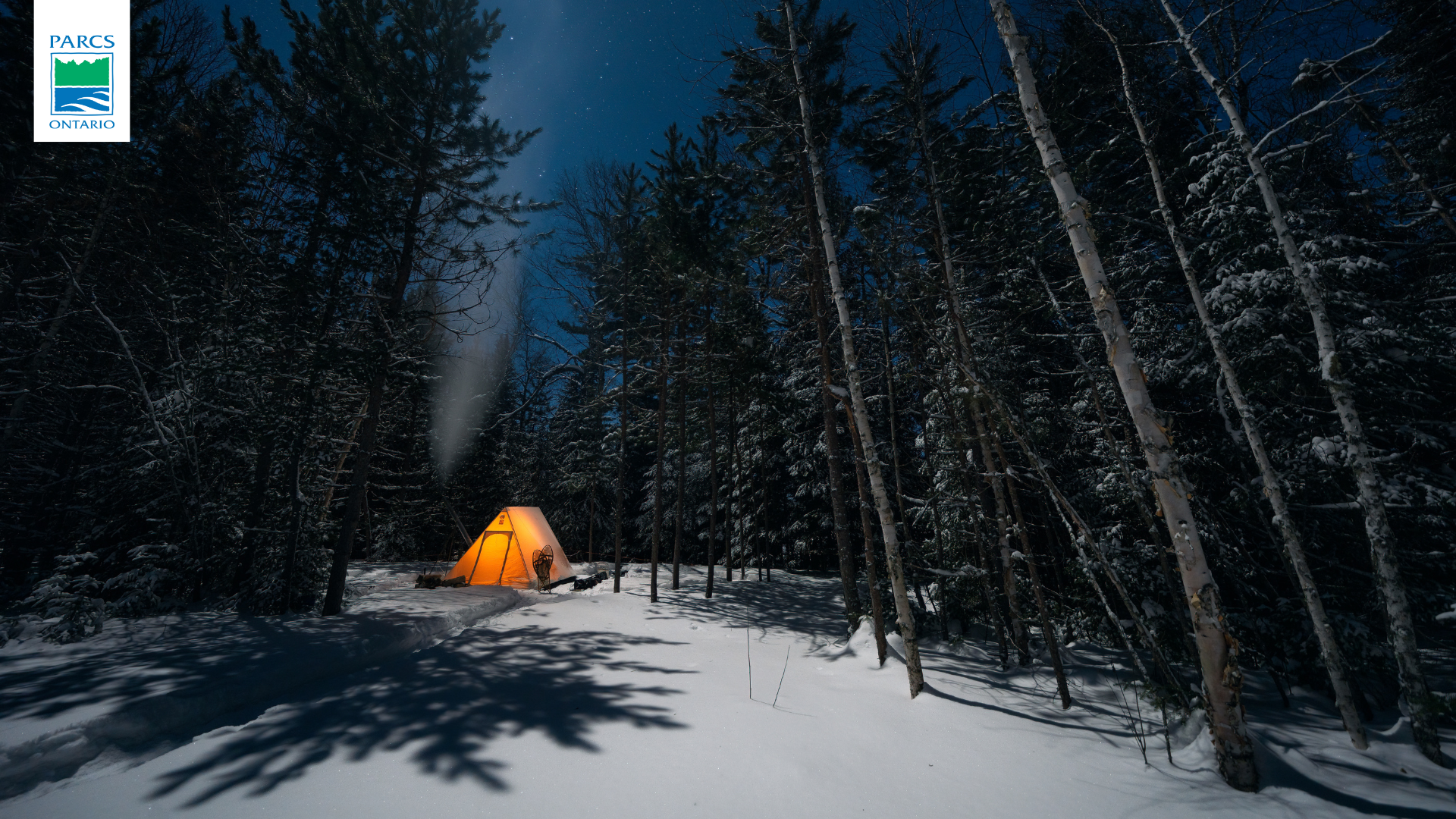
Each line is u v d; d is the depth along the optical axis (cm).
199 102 1326
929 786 420
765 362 1559
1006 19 536
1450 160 811
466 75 1283
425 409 2414
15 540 1435
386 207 1164
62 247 1272
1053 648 649
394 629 874
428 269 1321
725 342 1562
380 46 1177
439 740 450
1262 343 771
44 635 742
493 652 782
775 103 951
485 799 361
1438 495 706
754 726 519
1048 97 800
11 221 1229
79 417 1508
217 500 1187
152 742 474
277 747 434
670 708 561
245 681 586
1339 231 906
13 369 1357
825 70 966
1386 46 702
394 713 514
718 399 1833
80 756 428
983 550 910
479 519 2908
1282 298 802
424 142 1252
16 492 1466
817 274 1078
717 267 1468
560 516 3045
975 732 543
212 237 1177
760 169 1081
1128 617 861
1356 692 640
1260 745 452
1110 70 766
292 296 1099
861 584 1892
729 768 424
